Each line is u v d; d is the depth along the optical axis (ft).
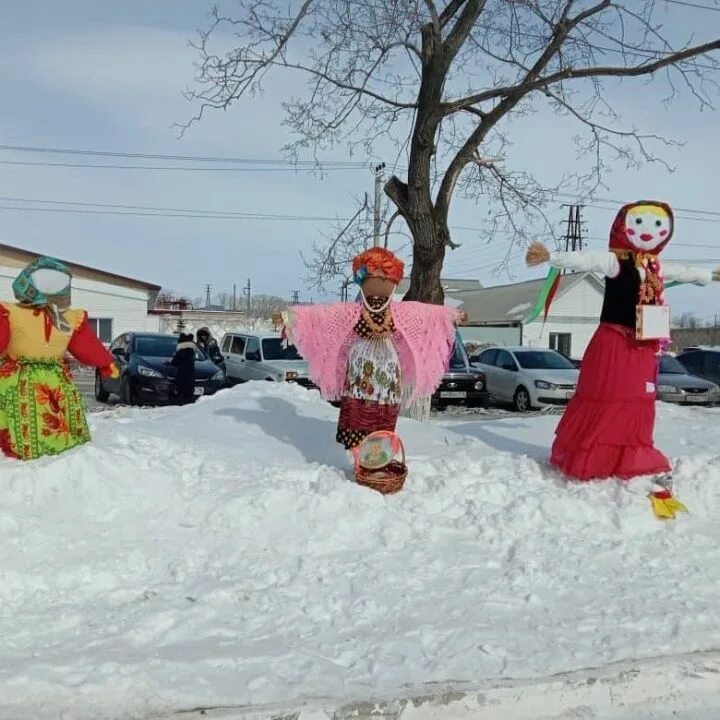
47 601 14.55
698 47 28.40
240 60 31.48
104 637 13.28
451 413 55.62
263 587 15.29
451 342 21.15
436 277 31.19
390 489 19.54
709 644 13.74
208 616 14.10
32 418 19.26
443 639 13.62
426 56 30.45
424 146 30.48
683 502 20.18
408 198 30.94
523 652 13.32
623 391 20.13
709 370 68.80
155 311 143.13
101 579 15.24
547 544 17.75
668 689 12.89
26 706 11.26
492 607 14.90
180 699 11.50
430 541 17.71
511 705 12.13
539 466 21.53
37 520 16.97
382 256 20.31
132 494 18.33
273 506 18.30
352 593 15.24
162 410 31.40
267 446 23.68
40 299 19.43
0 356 19.60
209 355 58.13
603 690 12.57
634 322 20.10
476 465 21.62
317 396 31.58
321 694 11.80
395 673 12.51
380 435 19.57
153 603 14.51
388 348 20.39
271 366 55.98
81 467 18.24
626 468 20.35
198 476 20.08
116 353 58.65
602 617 14.66
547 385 58.44
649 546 18.11
